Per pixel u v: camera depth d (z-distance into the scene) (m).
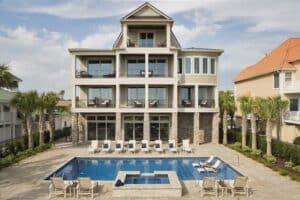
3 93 40.06
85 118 39.84
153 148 34.38
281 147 27.70
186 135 40.62
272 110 27.38
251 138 32.84
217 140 39.09
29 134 32.59
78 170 26.09
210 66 39.19
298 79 37.00
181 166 27.39
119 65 37.91
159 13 38.31
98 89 40.31
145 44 40.03
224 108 40.00
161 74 39.56
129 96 39.91
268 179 21.12
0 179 21.00
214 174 24.05
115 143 35.59
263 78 43.53
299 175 21.44
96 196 17.64
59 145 37.94
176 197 17.48
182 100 39.28
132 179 22.14
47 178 21.41
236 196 17.55
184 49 38.22
